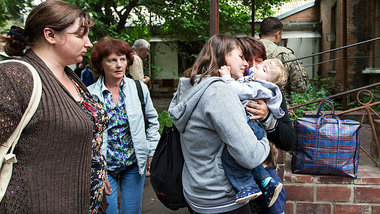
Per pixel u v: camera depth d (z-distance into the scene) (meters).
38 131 1.24
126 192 2.43
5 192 1.19
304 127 2.48
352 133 2.42
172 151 1.81
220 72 1.72
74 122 1.31
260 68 1.98
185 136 1.66
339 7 10.38
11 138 1.18
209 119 1.53
